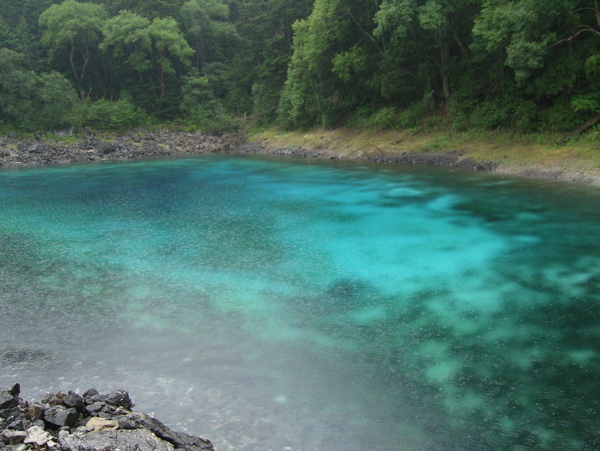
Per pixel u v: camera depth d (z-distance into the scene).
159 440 5.22
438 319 9.08
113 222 18.31
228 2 88.00
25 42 69.38
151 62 69.62
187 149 57.62
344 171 31.12
